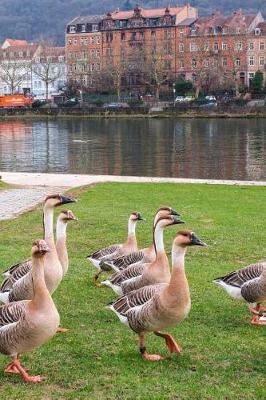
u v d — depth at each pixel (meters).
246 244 16.17
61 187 28.38
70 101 125.88
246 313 11.00
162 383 7.94
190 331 9.96
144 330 8.58
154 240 10.05
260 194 24.86
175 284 8.20
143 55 131.62
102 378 8.12
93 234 17.67
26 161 51.78
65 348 9.18
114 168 46.12
